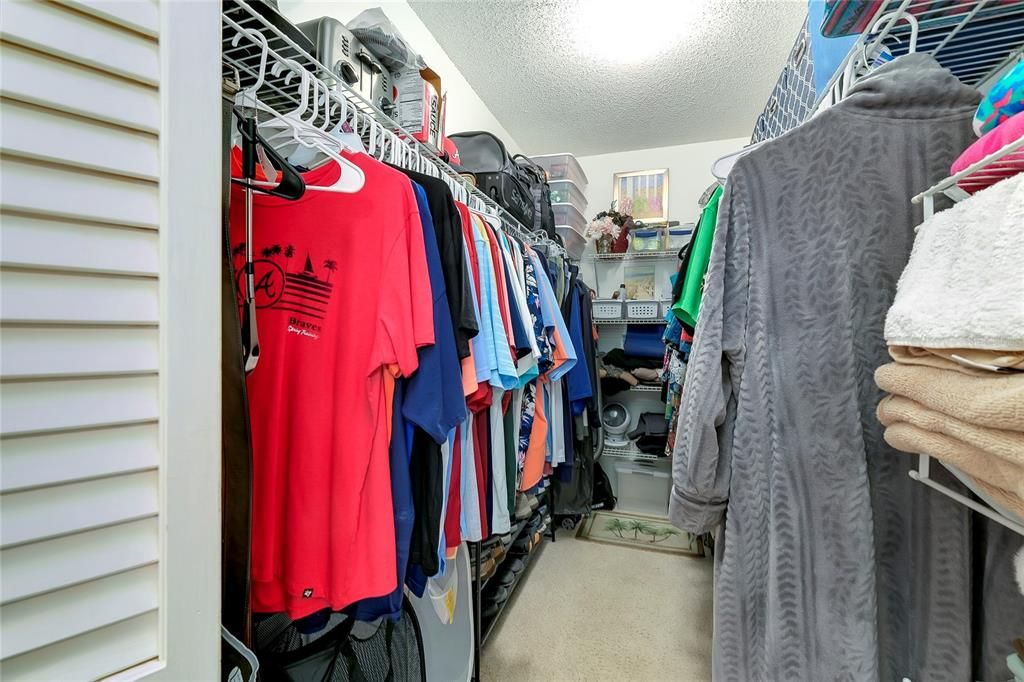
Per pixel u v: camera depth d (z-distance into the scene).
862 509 0.61
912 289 0.50
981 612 0.57
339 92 0.92
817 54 1.12
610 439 2.93
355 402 0.68
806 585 0.63
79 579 0.31
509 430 1.28
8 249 0.29
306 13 1.33
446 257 0.84
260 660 0.76
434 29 1.89
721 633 0.69
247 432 0.47
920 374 0.47
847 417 0.63
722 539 0.70
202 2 0.37
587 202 3.14
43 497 0.30
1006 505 0.39
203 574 0.37
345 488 0.67
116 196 0.33
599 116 2.59
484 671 1.41
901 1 0.69
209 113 0.38
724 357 0.69
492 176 1.74
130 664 0.33
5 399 0.29
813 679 0.62
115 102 0.32
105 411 0.32
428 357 0.73
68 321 0.31
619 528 2.61
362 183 0.73
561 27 1.87
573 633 1.61
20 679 0.29
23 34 0.29
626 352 2.89
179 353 0.36
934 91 0.61
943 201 0.60
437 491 0.78
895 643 0.63
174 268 0.35
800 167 0.66
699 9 1.75
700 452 0.67
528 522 2.06
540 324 1.33
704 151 2.93
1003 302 0.35
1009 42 0.82
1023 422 0.33
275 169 0.66
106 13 0.32
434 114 1.36
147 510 0.34
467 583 1.26
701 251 0.81
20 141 0.29
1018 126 0.38
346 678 0.79
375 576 0.66
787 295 0.66
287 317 0.71
